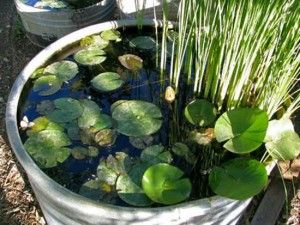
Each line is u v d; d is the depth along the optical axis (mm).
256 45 959
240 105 1126
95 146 1054
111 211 860
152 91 1203
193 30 1062
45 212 1105
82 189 965
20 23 1871
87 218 906
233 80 1062
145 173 949
